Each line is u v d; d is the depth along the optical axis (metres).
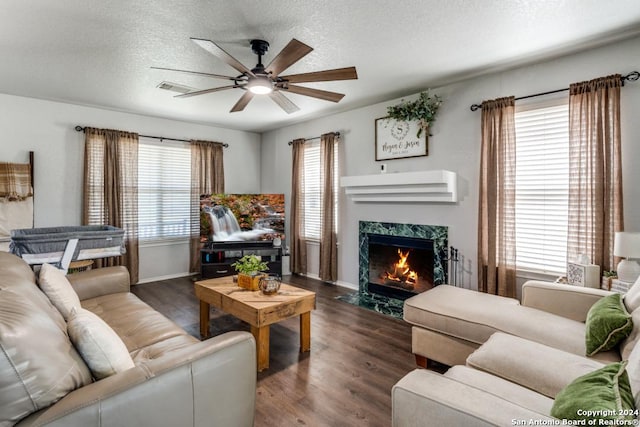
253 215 5.09
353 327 3.31
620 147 2.54
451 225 3.57
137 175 4.72
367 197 4.04
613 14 2.21
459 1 2.06
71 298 1.95
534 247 3.07
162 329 2.11
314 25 2.35
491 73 3.24
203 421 1.37
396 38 2.54
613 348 1.70
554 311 2.27
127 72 3.20
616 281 2.34
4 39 2.53
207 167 5.40
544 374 1.47
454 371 1.55
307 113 4.73
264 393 2.20
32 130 4.04
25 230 3.09
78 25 2.34
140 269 4.91
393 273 4.10
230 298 2.71
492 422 0.98
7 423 0.96
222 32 2.44
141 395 1.18
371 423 1.92
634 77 2.52
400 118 3.82
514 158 3.07
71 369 1.13
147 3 2.08
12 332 1.00
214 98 4.02
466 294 2.66
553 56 2.85
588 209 2.65
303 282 4.95
